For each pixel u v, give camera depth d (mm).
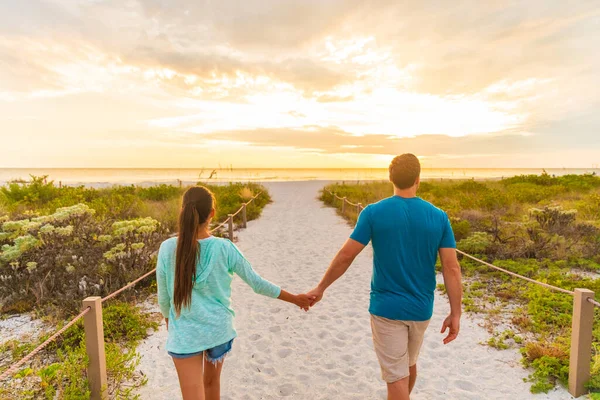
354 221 13250
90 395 3053
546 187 18719
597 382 3236
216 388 2426
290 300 2420
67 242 6691
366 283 6668
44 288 5465
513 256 7625
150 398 3330
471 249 7961
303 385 3584
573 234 8547
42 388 3393
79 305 5047
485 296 5785
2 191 14383
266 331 4773
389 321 2201
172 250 2146
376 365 3924
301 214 16266
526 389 3438
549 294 5516
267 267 7785
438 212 2252
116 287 5652
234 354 4184
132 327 4570
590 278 6449
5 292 5453
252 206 16281
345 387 3543
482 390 3441
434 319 5070
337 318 5145
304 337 4594
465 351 4172
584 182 19734
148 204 13750
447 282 2227
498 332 4590
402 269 2184
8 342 4285
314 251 9203
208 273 2117
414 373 2586
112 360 3383
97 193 16594
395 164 2299
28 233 6785
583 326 3184
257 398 3381
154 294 5961
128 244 6449
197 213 2129
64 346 4137
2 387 3438
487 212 12594
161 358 4047
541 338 4285
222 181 44562
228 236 10805
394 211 2205
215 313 2143
